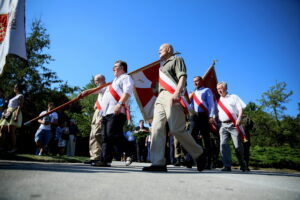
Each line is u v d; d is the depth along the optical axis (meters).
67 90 16.14
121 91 3.86
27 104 14.71
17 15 4.11
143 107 5.54
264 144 25.19
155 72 5.71
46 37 16.06
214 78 8.30
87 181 1.55
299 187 2.00
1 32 4.06
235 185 1.91
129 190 1.34
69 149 12.06
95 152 4.69
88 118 20.61
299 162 9.73
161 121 3.28
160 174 2.64
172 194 1.31
